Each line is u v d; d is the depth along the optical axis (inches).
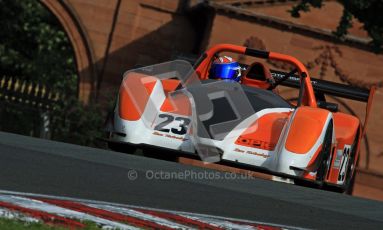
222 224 636.7
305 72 1315.2
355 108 3572.8
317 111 1144.2
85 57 3833.7
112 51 3838.6
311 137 1099.3
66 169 788.0
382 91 3570.4
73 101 3176.7
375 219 816.9
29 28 4264.3
